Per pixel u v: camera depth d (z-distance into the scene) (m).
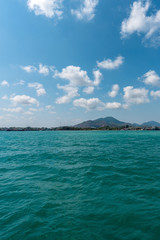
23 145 33.06
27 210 6.31
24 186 8.99
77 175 10.86
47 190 8.35
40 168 13.12
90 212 6.05
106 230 4.96
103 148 26.16
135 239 4.52
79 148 26.48
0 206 6.68
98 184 9.05
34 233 4.92
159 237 4.61
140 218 5.59
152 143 35.22
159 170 11.82
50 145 32.53
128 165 13.45
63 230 5.02
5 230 5.10
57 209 6.34
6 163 15.34
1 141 45.53
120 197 7.33
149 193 7.72
